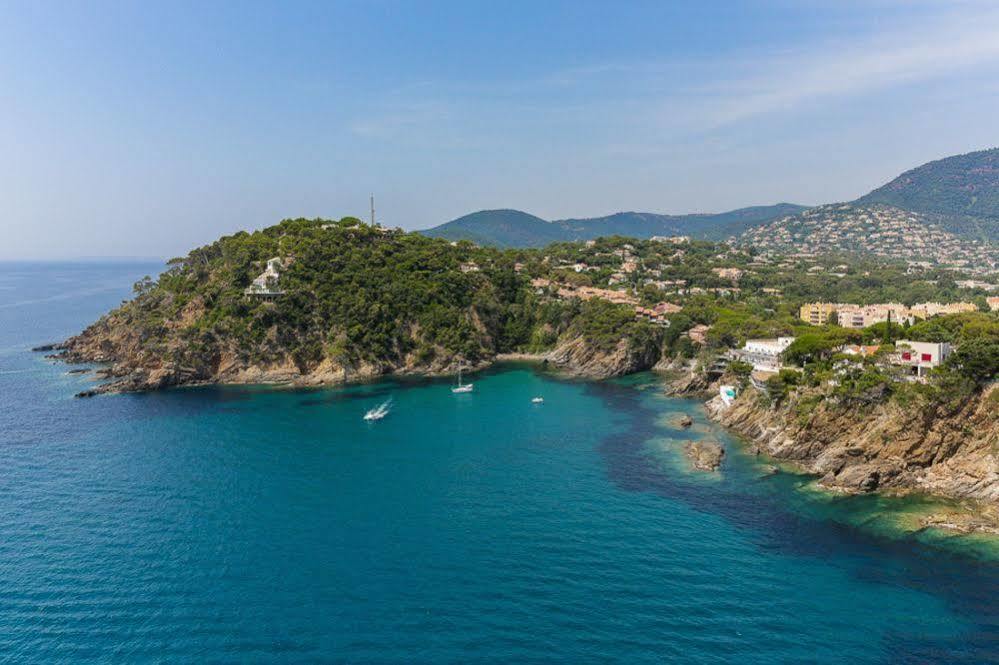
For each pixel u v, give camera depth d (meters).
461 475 102.50
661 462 109.44
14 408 148.12
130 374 182.50
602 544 77.31
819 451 107.94
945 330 144.12
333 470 104.62
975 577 69.31
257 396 166.75
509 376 199.75
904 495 93.62
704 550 75.75
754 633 59.16
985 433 95.00
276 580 68.62
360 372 194.12
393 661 55.25
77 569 70.62
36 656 55.75
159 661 55.25
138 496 92.12
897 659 55.56
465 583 68.12
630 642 57.69
